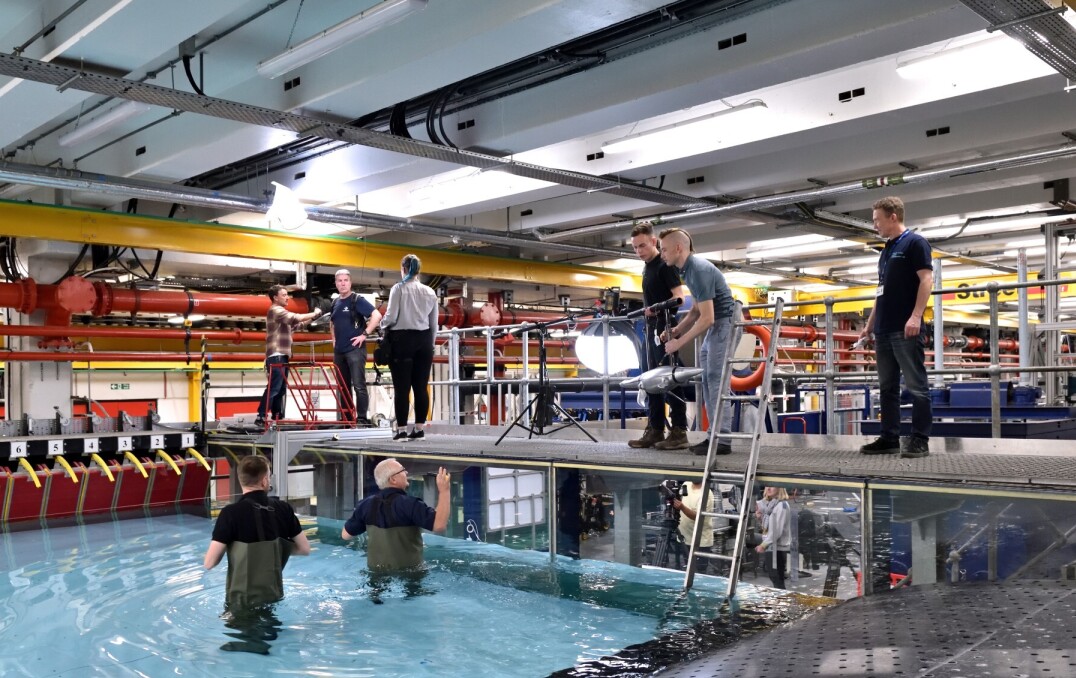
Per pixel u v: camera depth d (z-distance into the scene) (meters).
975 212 12.34
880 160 9.86
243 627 4.86
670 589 5.32
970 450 5.82
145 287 13.88
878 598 2.47
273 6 6.90
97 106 8.68
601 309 7.91
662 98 7.52
